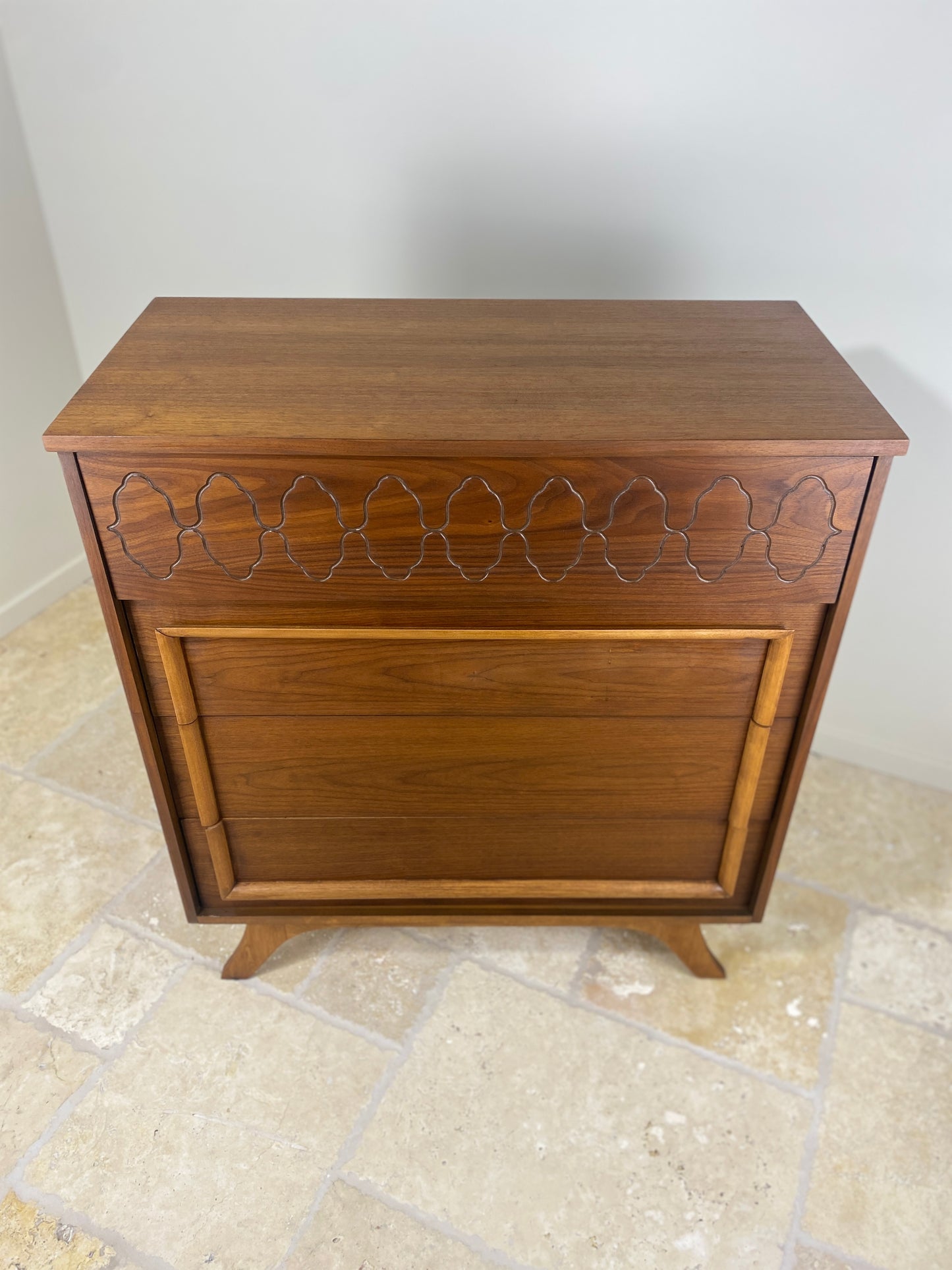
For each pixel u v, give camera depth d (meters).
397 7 1.51
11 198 1.94
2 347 2.05
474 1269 1.23
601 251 1.64
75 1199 1.29
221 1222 1.27
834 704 1.95
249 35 1.61
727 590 1.18
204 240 1.88
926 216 1.46
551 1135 1.37
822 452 1.07
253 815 1.41
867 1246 1.26
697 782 1.37
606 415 1.10
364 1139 1.36
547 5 1.45
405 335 1.32
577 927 1.67
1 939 1.63
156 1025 1.51
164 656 1.22
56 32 1.73
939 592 1.74
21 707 2.09
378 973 1.59
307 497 1.10
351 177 1.70
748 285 1.61
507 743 1.32
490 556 1.15
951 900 1.73
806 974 1.60
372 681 1.26
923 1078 1.45
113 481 1.09
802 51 1.39
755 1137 1.38
